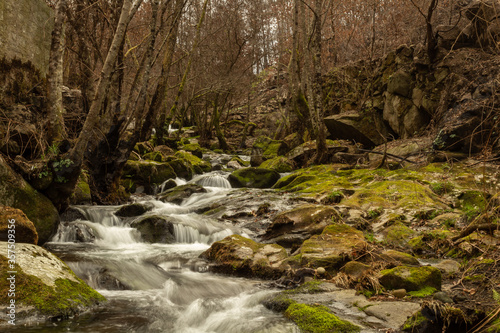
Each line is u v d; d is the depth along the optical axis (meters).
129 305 4.61
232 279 5.77
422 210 8.16
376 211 8.48
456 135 11.98
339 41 26.34
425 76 15.16
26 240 5.52
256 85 38.66
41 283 4.18
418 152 13.20
